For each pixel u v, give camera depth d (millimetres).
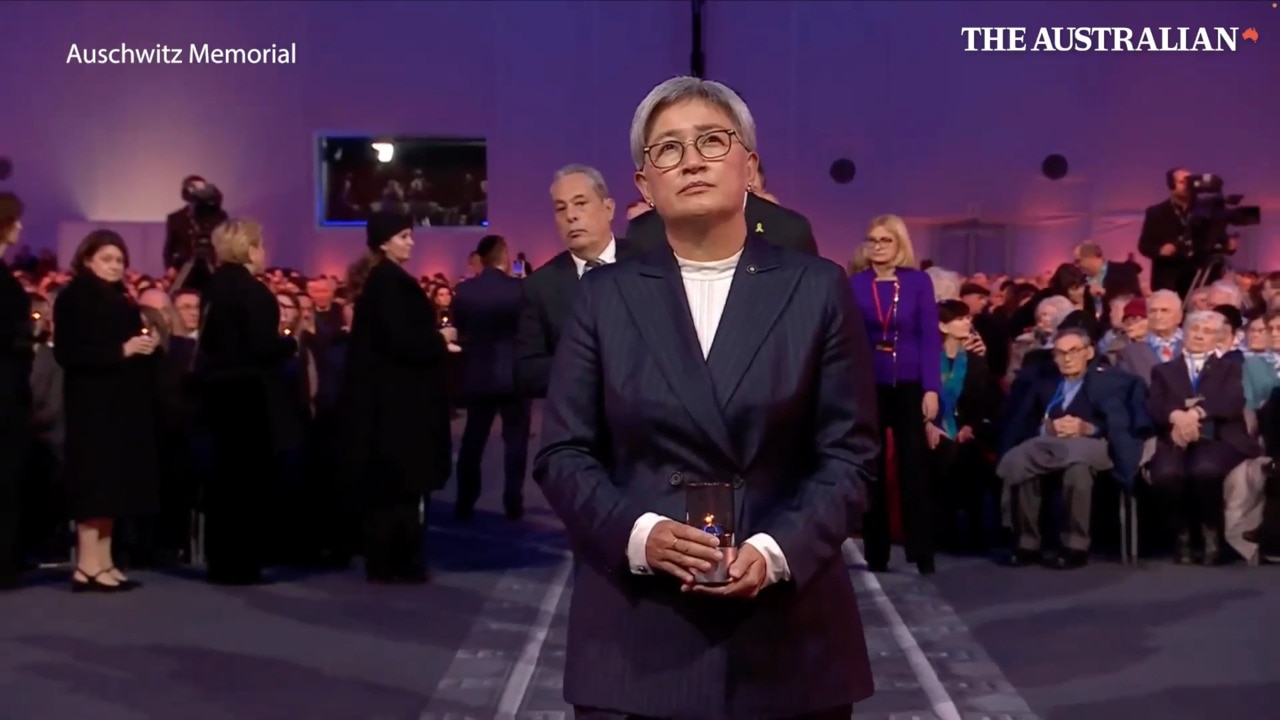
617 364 2885
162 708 5559
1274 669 6031
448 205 20812
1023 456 8445
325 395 8852
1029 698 5656
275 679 5988
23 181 20594
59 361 7766
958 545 9227
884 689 5844
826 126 20422
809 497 2828
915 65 20297
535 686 5914
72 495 7766
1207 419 8445
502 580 8211
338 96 20734
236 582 8094
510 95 20719
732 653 2801
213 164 20719
